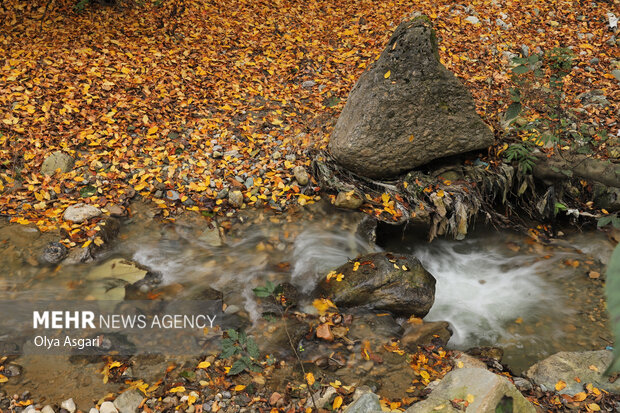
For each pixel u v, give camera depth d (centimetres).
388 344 417
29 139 575
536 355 440
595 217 573
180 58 750
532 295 513
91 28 787
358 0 928
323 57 781
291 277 481
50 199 523
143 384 360
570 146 603
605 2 877
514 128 625
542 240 579
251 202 556
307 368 387
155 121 636
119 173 560
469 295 514
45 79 663
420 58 538
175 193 552
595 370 389
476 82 708
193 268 477
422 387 375
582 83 711
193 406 349
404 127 546
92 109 634
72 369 369
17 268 449
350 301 455
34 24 775
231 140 623
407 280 463
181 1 872
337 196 561
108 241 491
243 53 782
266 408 351
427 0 906
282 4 910
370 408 311
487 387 303
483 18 848
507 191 587
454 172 577
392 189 567
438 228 558
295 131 642
